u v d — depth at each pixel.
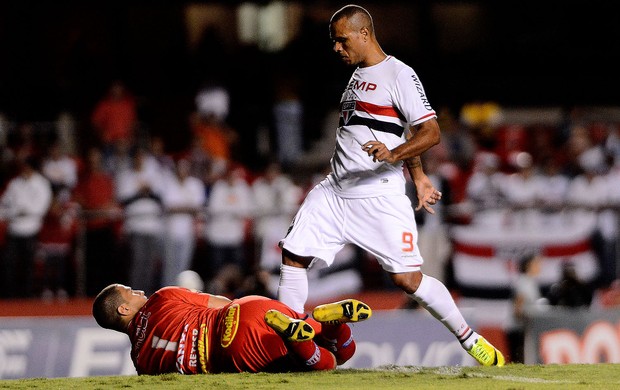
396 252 23.08
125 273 47.66
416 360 42.75
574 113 67.50
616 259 51.25
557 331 45.00
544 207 50.59
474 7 80.62
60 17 72.19
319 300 49.19
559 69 78.81
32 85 68.56
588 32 79.62
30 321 41.16
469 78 77.25
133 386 20.53
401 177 23.39
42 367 40.81
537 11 80.00
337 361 24.42
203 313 23.91
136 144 57.50
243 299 23.61
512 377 21.41
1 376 40.44
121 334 41.81
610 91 78.19
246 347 22.91
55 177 53.09
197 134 62.00
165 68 72.25
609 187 56.50
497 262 50.72
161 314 24.09
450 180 54.75
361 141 23.05
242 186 52.59
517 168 59.94
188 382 20.92
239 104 70.25
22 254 47.09
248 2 74.62
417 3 78.00
